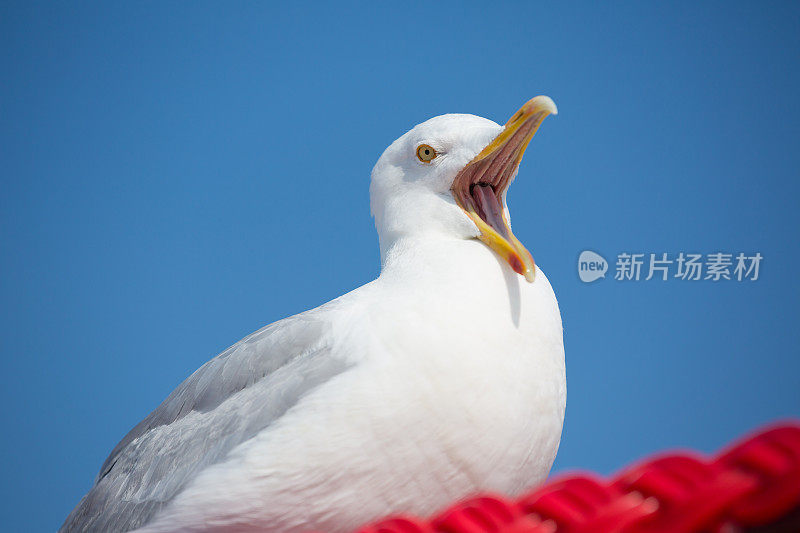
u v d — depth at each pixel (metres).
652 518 3.04
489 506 3.58
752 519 2.82
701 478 3.01
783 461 2.81
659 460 3.20
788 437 2.88
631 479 3.22
